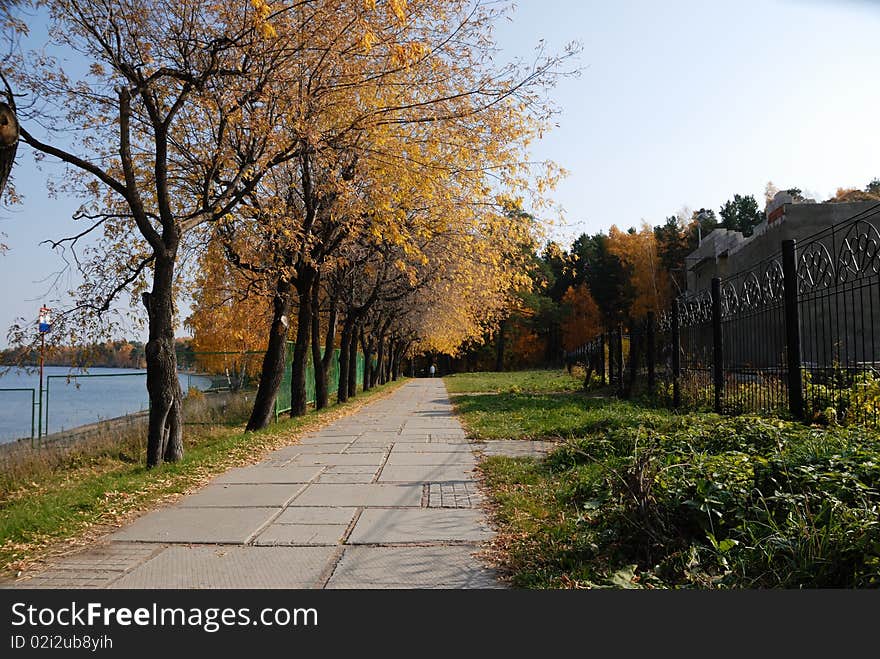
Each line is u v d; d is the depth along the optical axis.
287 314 14.41
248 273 13.89
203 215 9.77
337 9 9.09
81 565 4.71
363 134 10.77
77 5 8.77
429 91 10.57
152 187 12.14
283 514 6.08
